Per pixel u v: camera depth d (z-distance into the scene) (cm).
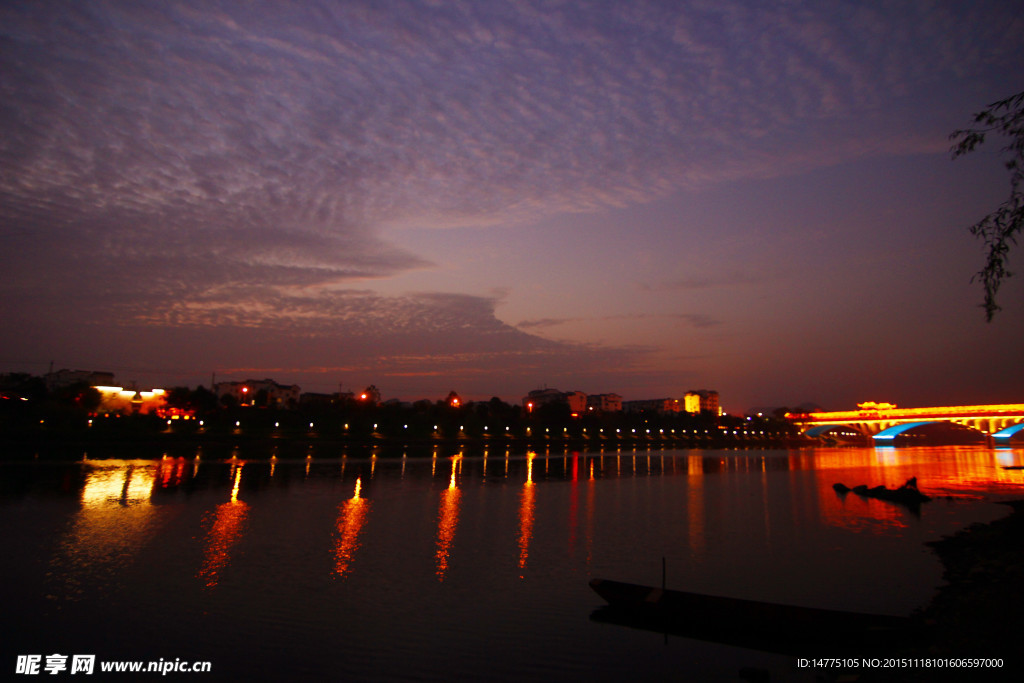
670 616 2117
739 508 5194
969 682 1506
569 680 1717
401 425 17338
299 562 3006
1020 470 9825
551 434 19975
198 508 4575
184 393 17462
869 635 1869
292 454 10394
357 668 1786
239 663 1820
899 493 5888
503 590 2581
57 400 13462
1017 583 2150
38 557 2984
